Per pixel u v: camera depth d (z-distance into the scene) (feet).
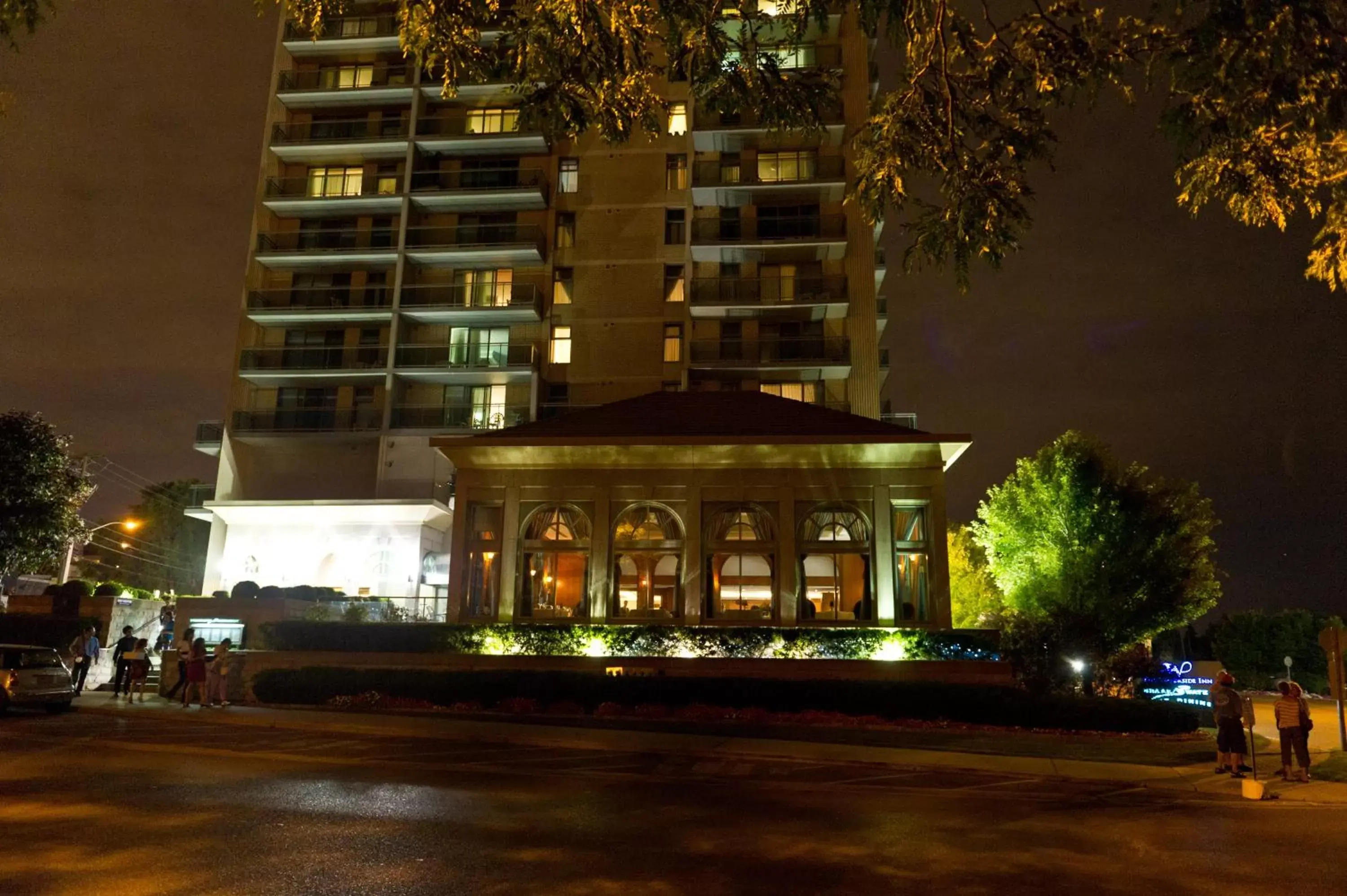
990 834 33.01
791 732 61.67
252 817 32.48
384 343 152.76
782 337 149.59
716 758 52.34
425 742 56.59
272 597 99.09
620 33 30.12
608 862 27.17
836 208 154.10
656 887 24.54
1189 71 27.71
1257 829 35.53
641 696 71.46
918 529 85.81
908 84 32.24
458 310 149.48
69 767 43.27
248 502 140.05
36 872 24.58
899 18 30.99
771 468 86.58
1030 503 101.71
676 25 32.17
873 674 76.13
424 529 139.23
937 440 83.20
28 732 56.65
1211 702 51.57
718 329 152.35
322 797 36.83
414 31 30.53
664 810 36.17
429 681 73.67
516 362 147.95
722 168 158.20
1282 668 177.17
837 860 28.22
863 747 56.29
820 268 152.87
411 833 30.35
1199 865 28.76
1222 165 29.89
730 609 85.76
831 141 154.92
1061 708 66.54
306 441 150.71
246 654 79.61
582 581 89.10
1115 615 95.35
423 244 154.71
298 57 163.53
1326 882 26.81
